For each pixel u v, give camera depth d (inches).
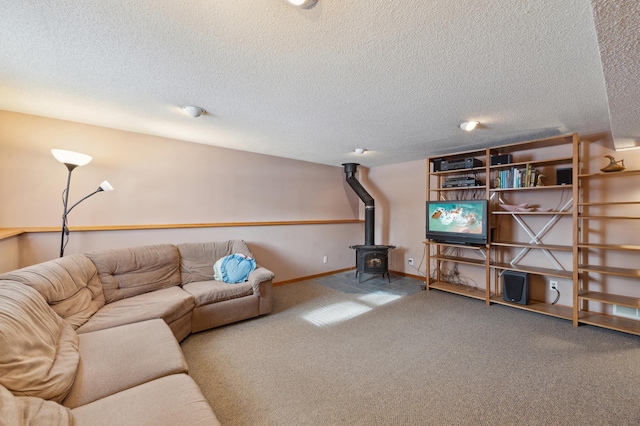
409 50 59.6
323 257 196.1
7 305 52.3
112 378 52.2
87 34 54.9
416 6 46.2
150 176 129.2
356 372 79.1
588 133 116.6
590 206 121.0
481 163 141.6
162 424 40.7
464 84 75.0
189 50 60.6
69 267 82.4
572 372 78.9
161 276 110.9
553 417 61.8
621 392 70.1
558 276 116.6
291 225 178.1
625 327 102.7
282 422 60.2
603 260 118.1
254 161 164.7
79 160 94.7
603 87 75.0
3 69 69.3
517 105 89.0
